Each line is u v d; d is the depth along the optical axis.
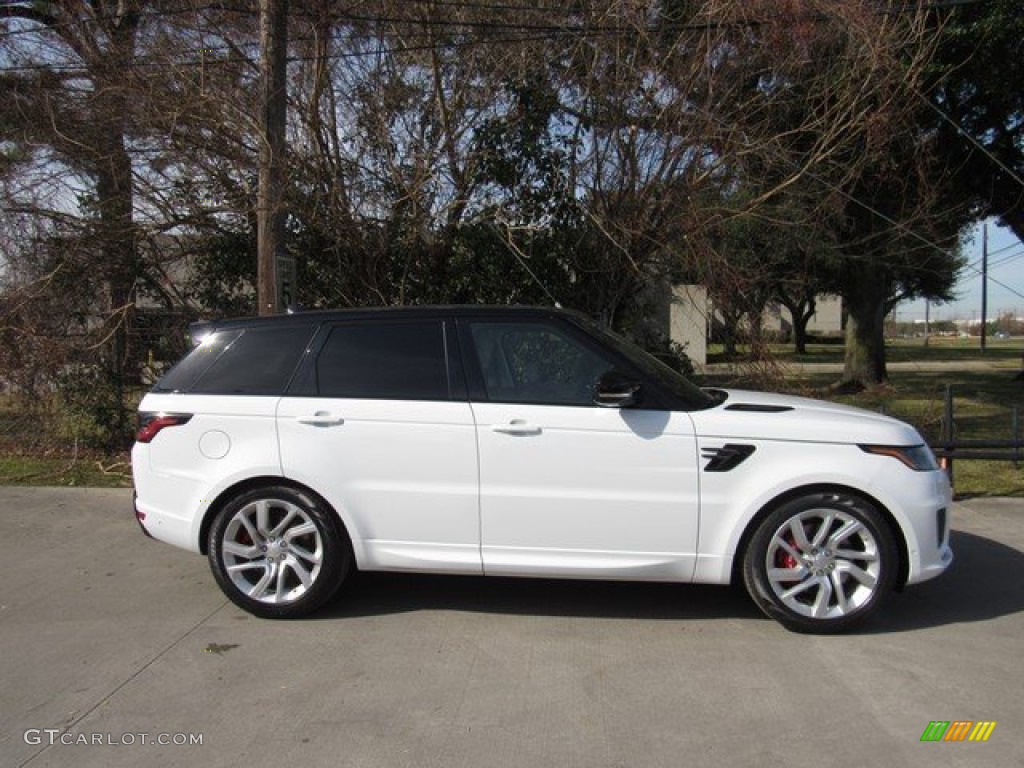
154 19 9.77
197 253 10.53
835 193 9.84
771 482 4.34
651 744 3.31
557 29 9.69
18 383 9.71
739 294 9.78
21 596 5.12
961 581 5.32
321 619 4.70
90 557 5.96
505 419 4.46
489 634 4.46
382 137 9.73
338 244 9.96
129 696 3.76
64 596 5.12
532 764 3.17
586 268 10.23
